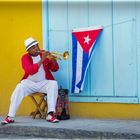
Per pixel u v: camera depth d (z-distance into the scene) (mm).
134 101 7074
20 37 7785
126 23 7098
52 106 7082
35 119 7426
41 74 7207
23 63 7102
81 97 7430
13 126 6938
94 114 7367
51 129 6664
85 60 7355
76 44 7430
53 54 7359
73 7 7441
